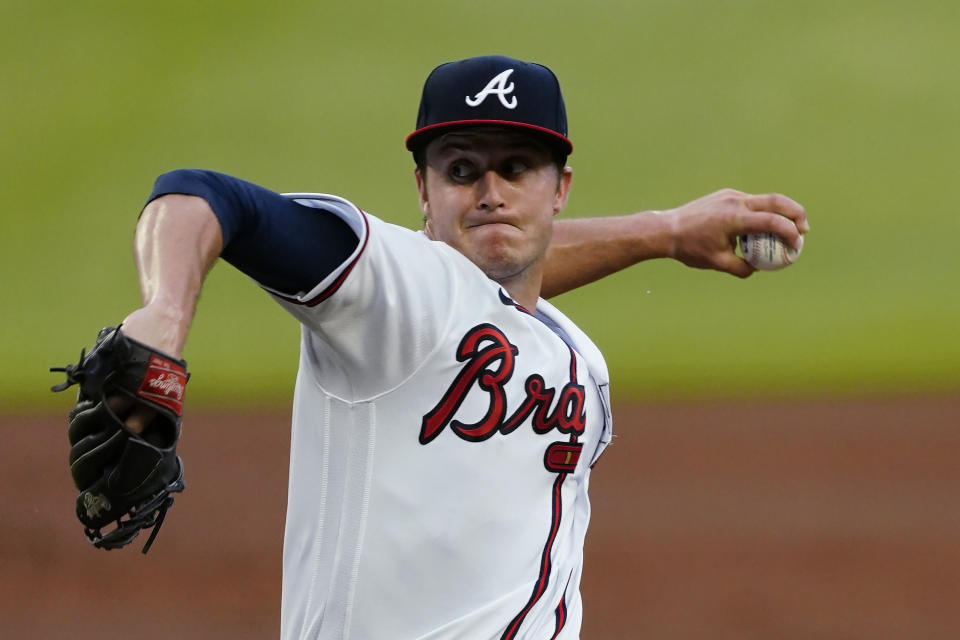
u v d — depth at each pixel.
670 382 52.06
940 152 74.88
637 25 88.00
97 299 62.88
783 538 33.19
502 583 9.30
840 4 89.94
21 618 27.95
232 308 61.41
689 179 73.12
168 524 34.84
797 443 42.62
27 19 87.75
